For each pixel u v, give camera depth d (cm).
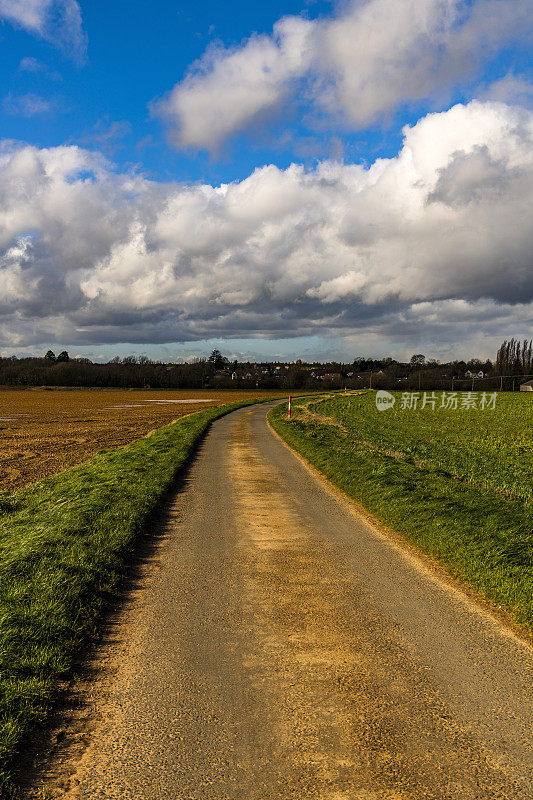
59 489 1227
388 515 978
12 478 1616
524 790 309
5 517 1041
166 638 511
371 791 307
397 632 526
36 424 3862
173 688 422
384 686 425
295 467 1611
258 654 479
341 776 320
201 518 995
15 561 673
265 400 7406
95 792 308
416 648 492
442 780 317
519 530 813
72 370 13562
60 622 512
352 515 1027
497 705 399
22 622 504
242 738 357
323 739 356
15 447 2442
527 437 2859
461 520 877
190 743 352
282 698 407
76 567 656
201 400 8138
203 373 14338
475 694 414
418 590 641
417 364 17312
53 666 444
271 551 795
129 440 2705
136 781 317
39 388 12612
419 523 895
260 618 558
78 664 461
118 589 640
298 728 368
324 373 15950
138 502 1024
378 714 386
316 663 463
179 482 1355
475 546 750
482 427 3488
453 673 446
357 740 355
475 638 514
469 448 2242
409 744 351
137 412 5256
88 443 2589
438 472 1384
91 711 391
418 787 311
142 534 877
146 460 1595
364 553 789
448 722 376
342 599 611
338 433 2561
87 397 9044
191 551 794
